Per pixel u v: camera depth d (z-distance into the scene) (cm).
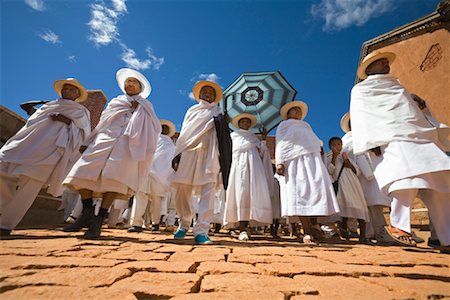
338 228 614
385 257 214
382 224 460
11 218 317
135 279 119
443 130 320
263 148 558
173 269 141
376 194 465
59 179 364
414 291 105
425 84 791
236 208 500
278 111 785
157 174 579
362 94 343
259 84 818
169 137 676
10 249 196
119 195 343
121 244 254
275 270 144
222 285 112
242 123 582
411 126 297
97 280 114
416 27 833
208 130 373
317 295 101
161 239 351
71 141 382
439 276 139
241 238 452
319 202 384
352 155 511
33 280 110
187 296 95
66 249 201
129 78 407
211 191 345
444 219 273
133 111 381
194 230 327
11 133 539
